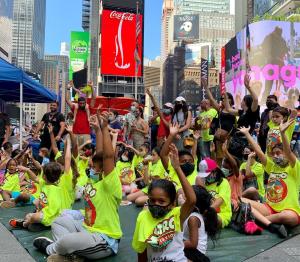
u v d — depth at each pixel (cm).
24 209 423
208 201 238
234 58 2289
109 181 259
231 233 316
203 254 221
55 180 336
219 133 452
